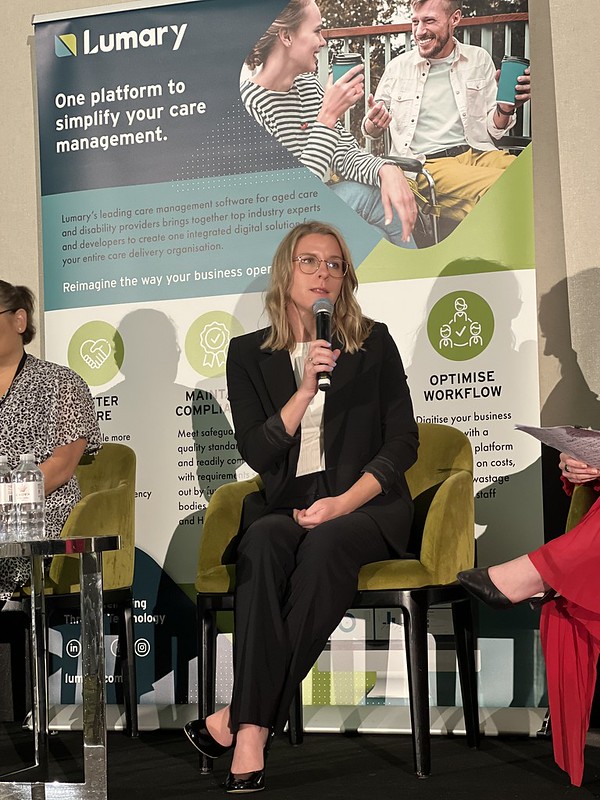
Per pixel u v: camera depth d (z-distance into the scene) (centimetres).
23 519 241
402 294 328
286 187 341
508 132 321
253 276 343
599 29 328
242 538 246
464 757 272
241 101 345
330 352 251
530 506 315
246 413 272
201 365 346
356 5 334
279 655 231
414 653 248
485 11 323
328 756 278
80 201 360
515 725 302
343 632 324
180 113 351
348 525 246
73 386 311
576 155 330
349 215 334
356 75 334
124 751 295
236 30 346
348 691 322
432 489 285
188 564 343
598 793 228
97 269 358
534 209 332
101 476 321
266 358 277
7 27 378
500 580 232
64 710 338
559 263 330
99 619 226
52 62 363
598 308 326
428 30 327
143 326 352
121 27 356
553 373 330
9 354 312
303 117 339
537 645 311
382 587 249
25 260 375
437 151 326
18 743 312
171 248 351
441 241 325
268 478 269
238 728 231
